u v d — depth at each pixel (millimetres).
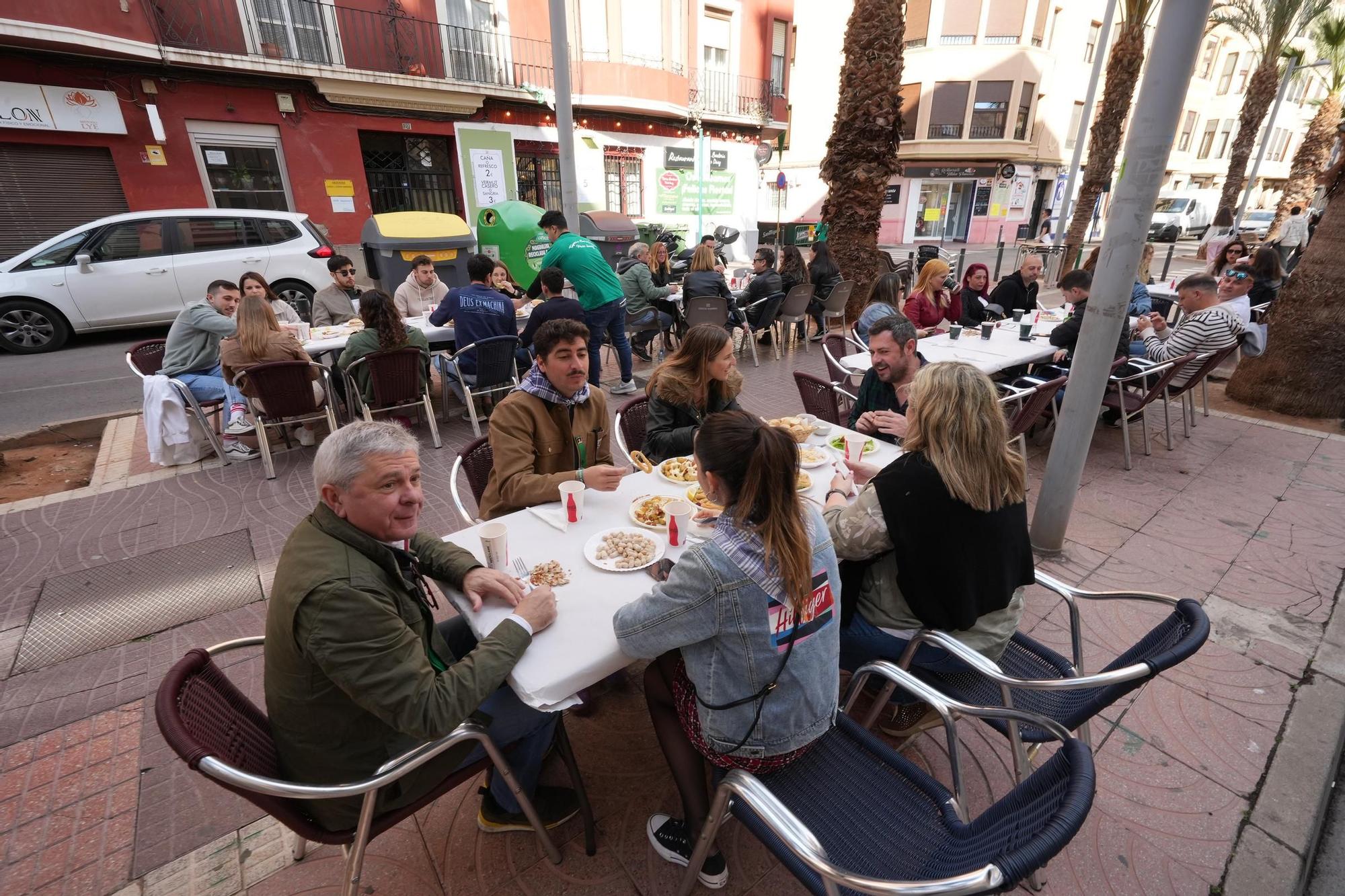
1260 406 5953
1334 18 17172
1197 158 33906
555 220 6332
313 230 9102
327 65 11078
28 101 9031
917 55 22859
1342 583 3211
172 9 9805
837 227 9109
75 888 1785
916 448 1757
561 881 1822
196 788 2098
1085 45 23891
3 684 2553
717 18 16484
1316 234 5555
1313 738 2297
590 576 1830
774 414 5934
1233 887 1805
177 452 4637
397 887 1802
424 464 4695
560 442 2520
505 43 13281
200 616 2982
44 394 6238
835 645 1537
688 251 12844
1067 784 1108
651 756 2246
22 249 9555
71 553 3486
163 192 10461
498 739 1698
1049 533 3408
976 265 6488
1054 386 3658
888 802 1526
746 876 1836
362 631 1310
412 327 4980
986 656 1859
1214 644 2783
